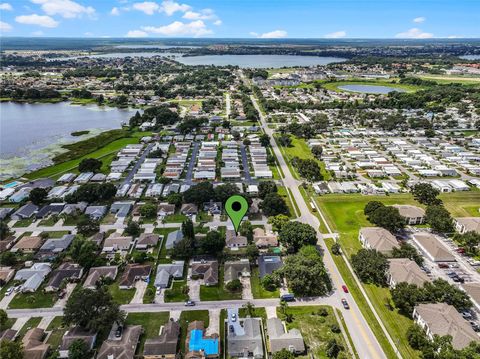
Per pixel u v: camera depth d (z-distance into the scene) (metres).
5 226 142.62
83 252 124.62
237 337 93.00
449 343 87.50
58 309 106.12
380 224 149.50
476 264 128.25
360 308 106.94
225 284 117.25
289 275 113.62
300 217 162.62
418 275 112.62
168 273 120.44
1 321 97.25
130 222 147.25
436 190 176.50
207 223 155.12
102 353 87.31
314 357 89.88
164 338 91.81
